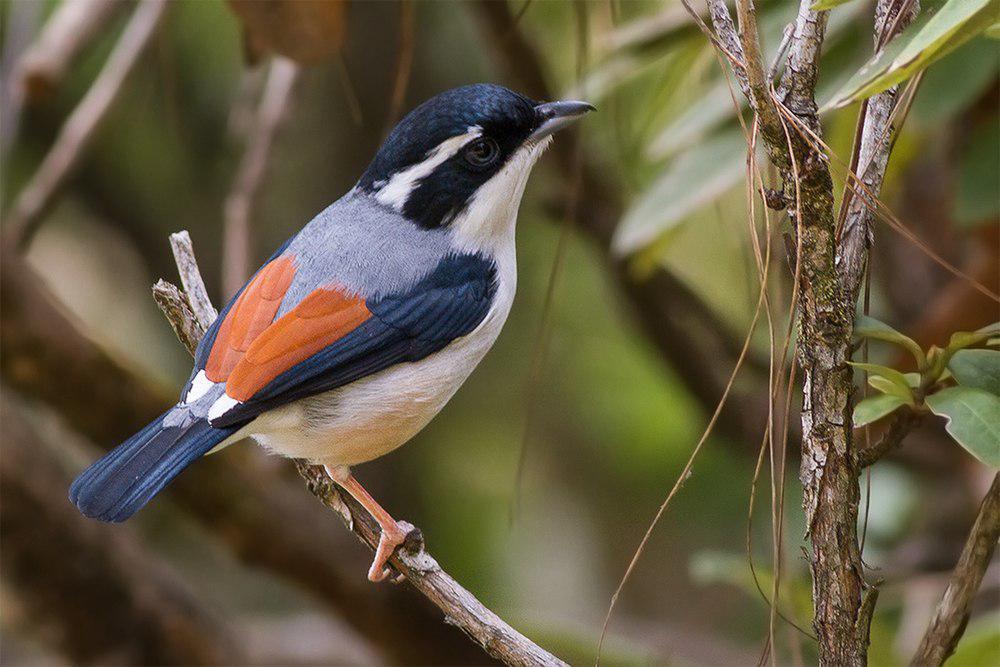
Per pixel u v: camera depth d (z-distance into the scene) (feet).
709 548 46.47
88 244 49.62
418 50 45.14
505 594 46.57
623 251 28.84
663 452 46.93
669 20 32.17
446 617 23.27
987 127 28.89
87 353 36.35
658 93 33.53
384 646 39.99
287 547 38.42
